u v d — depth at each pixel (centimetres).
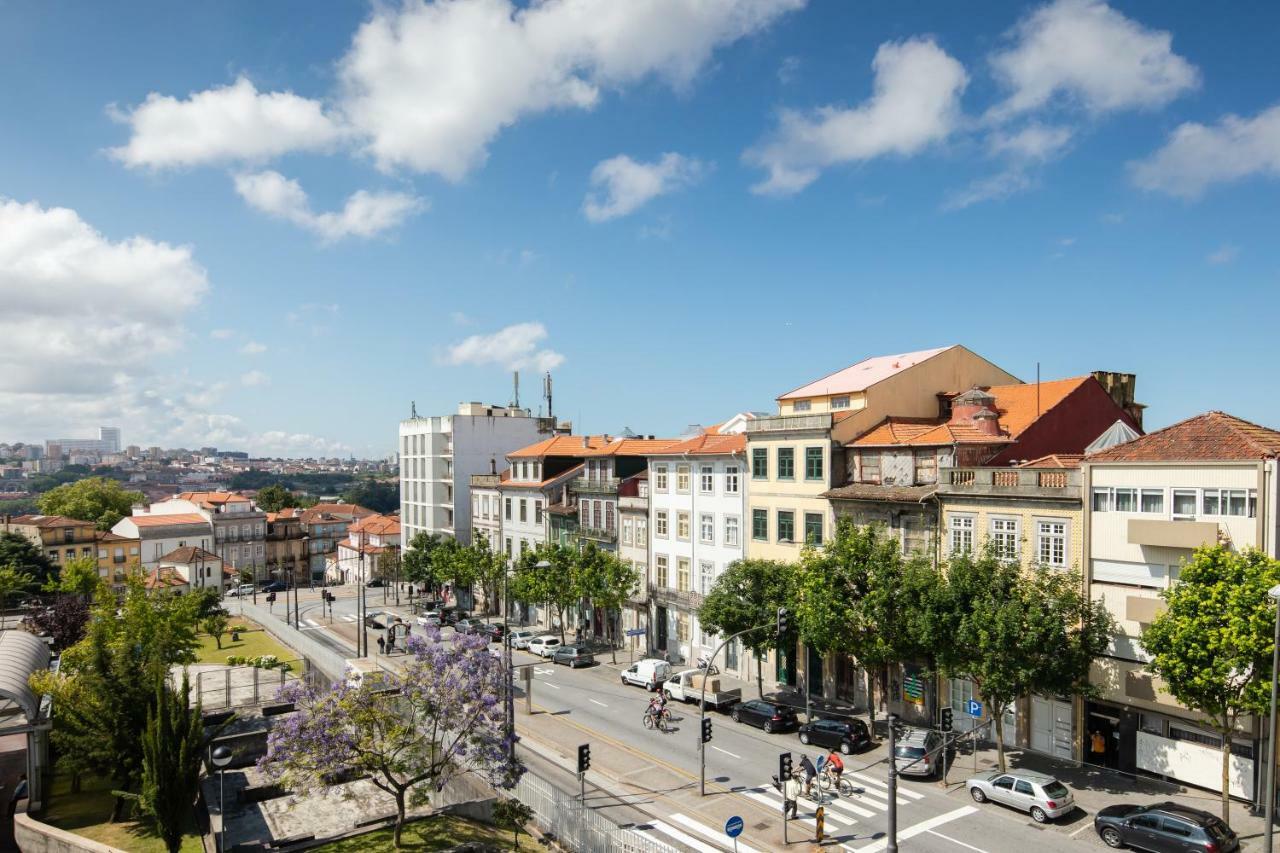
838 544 3428
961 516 3469
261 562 11669
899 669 3819
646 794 3034
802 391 4806
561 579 5500
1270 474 2558
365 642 5838
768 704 3806
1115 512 2952
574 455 6862
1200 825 2275
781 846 2566
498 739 2553
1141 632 2867
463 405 9231
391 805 2947
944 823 2670
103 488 13025
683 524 5128
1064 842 2500
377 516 12250
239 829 2719
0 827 2791
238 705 3959
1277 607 2064
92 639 3184
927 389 4378
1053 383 4138
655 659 4962
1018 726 3312
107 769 2758
